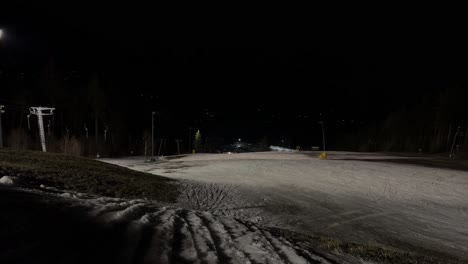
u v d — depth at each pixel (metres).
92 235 4.16
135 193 14.52
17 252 3.08
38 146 63.72
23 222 3.85
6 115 72.44
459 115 81.62
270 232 7.60
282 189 24.66
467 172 39.38
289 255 5.53
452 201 21.98
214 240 5.60
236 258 4.84
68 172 15.50
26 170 13.25
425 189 26.69
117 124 96.31
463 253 11.20
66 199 6.05
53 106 81.50
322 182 29.69
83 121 88.81
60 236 3.79
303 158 63.31
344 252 6.86
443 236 13.38
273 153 83.75
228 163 52.41
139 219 5.73
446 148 82.56
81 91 90.81
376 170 40.47
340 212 17.03
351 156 69.31
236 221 8.29
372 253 7.20
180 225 6.14
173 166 49.66
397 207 19.27
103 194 12.65
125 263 3.61
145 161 60.81
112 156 85.25
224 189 22.50
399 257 7.27
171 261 4.07
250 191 22.56
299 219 14.75
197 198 17.42
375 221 15.41
